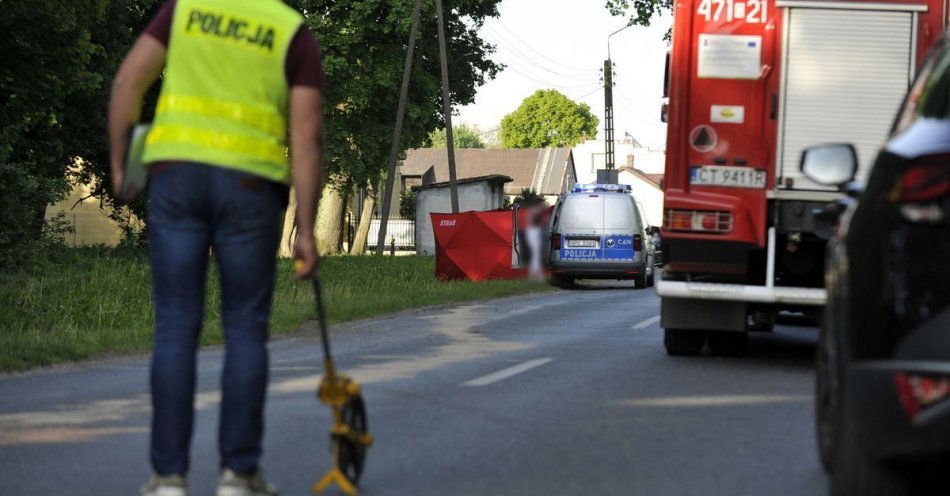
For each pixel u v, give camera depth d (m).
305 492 7.57
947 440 5.13
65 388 12.98
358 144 61.03
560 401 11.83
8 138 38.88
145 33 6.73
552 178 163.88
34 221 38.56
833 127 15.08
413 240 102.62
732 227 15.11
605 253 39.62
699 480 8.12
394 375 13.99
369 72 60.12
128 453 9.00
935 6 14.86
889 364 5.30
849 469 5.90
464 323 23.11
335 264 47.62
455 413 11.00
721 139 15.20
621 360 15.77
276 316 22.06
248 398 6.64
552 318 24.50
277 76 6.65
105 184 53.53
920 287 5.23
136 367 15.30
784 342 19.20
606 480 8.10
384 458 8.80
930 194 5.25
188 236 6.62
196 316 6.71
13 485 7.86
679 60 15.29
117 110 6.69
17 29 38.50
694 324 15.73
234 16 6.64
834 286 6.53
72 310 23.94
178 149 6.59
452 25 63.16
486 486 7.86
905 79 14.93
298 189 6.68
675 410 11.28
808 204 15.13
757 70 15.15
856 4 14.95
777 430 10.18
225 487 6.64
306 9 59.44
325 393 7.19
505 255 40.66
